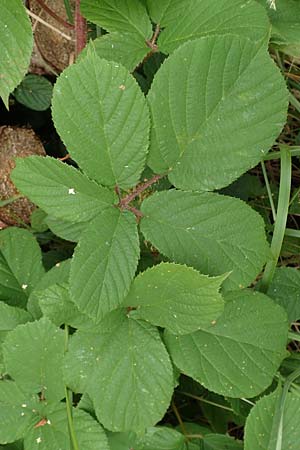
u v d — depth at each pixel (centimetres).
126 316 48
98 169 46
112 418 47
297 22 55
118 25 52
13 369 49
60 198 46
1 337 50
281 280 55
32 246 54
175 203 46
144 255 55
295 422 49
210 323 46
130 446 51
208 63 45
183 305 46
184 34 51
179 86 45
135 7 52
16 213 63
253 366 48
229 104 45
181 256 46
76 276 44
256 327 48
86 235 45
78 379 47
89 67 44
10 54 45
